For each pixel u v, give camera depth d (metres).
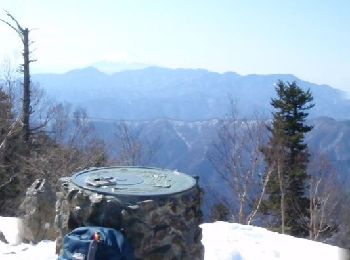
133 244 4.98
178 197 5.20
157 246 5.05
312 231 20.38
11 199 19.36
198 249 5.61
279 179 21.92
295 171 24.62
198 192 5.66
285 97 27.27
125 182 5.61
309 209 22.30
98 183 5.42
